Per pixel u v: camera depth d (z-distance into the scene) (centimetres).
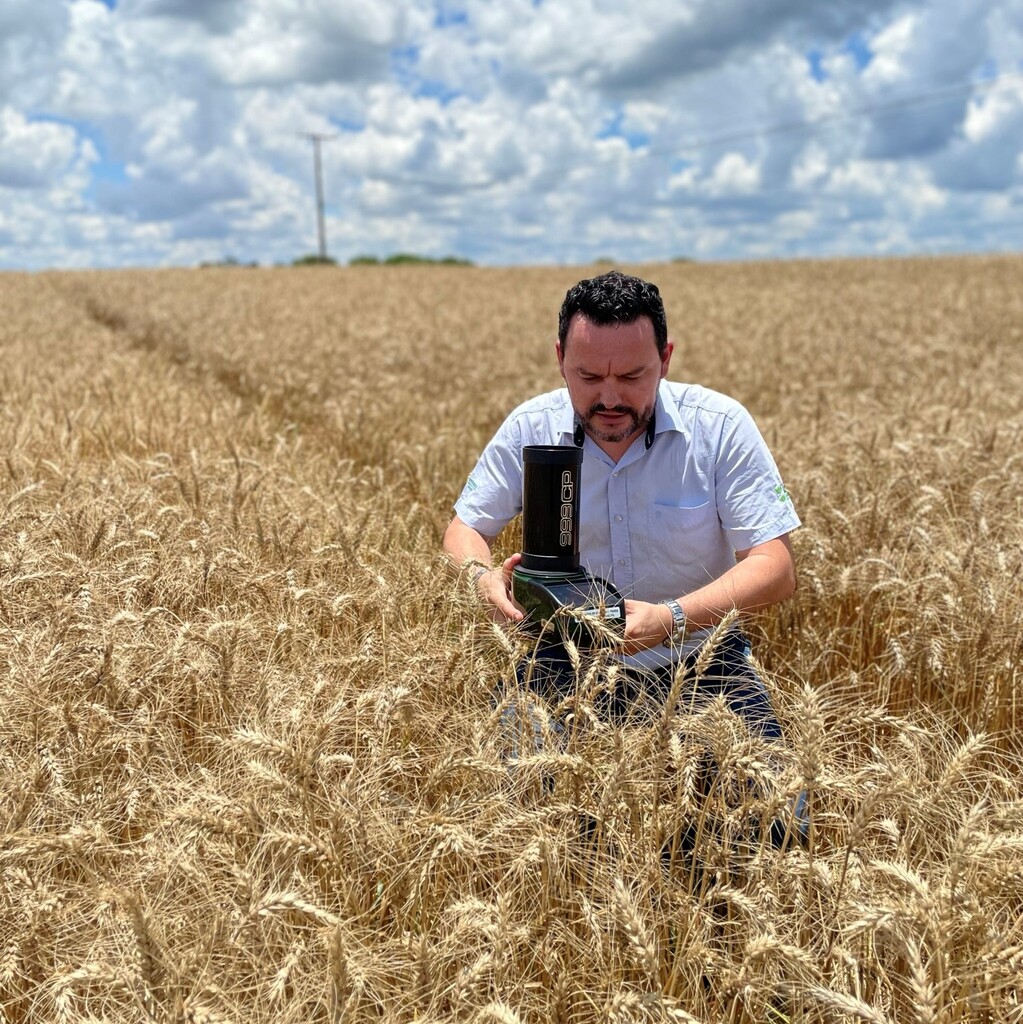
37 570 305
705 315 2098
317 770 206
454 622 275
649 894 196
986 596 315
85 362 1005
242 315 1995
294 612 286
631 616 245
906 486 451
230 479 424
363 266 5906
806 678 308
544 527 248
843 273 3928
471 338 1584
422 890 199
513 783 214
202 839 199
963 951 189
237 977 185
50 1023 182
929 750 254
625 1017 166
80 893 199
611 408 254
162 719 247
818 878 197
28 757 227
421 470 525
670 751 208
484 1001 188
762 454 275
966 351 1265
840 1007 162
